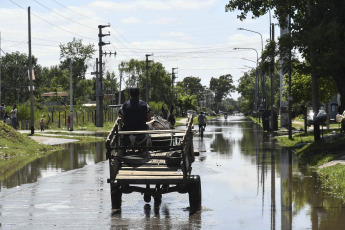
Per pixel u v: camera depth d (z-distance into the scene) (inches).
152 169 559.5
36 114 2938.0
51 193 685.9
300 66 1396.4
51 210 559.2
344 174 753.0
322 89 2059.5
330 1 1238.9
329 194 653.3
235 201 608.1
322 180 794.2
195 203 560.4
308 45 1235.2
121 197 631.8
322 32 1165.7
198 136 2253.9
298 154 1269.7
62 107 3811.5
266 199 620.1
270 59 1465.3
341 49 1170.6
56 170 979.3
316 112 1408.7
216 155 1272.1
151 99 6151.6
